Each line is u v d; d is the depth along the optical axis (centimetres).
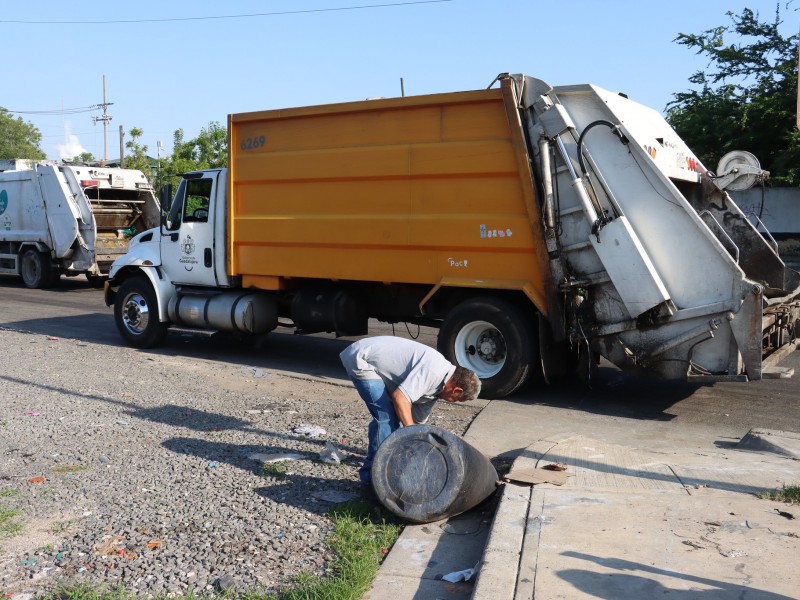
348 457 618
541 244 800
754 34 2466
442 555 444
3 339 1217
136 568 427
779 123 2308
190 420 737
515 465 566
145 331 1142
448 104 838
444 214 855
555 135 787
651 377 772
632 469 556
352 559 429
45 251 2030
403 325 1432
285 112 952
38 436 678
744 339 723
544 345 823
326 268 952
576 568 388
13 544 457
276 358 1102
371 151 893
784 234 2286
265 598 389
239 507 514
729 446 671
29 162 2181
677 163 867
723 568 387
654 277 749
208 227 1070
